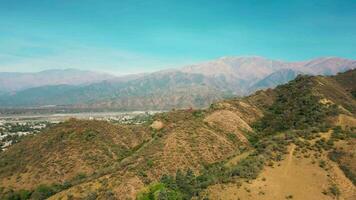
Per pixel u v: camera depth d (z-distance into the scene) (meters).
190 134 133.25
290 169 86.12
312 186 79.81
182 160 113.31
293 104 159.62
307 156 90.44
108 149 145.25
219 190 81.06
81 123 163.12
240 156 106.00
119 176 103.81
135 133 167.00
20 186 119.62
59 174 125.12
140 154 124.00
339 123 114.25
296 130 113.62
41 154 137.50
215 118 156.12
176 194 86.81
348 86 186.25
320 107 138.88
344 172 83.81
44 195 109.12
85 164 132.00
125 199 92.12
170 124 162.62
